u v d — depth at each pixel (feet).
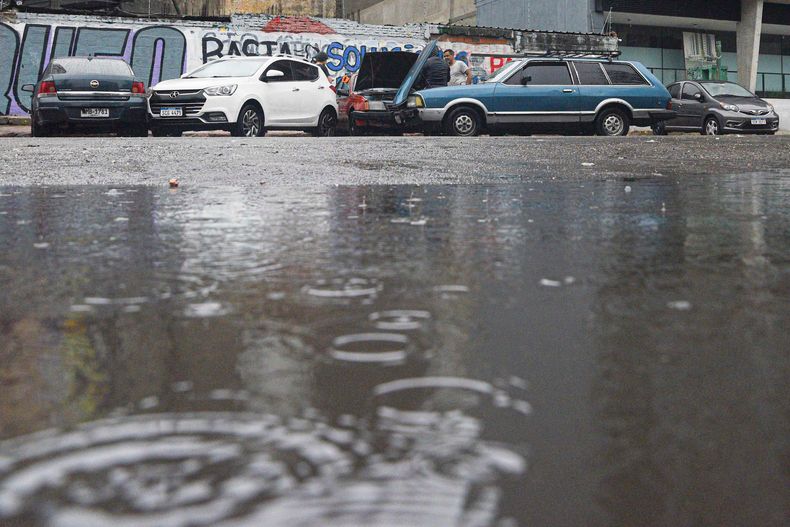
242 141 31.19
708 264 6.52
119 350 3.85
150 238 8.02
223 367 3.50
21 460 2.29
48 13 65.98
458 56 77.87
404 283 5.63
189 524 1.88
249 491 2.07
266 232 8.43
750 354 3.81
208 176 16.40
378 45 75.46
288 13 86.53
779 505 2.19
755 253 7.11
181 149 25.62
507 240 7.87
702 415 2.92
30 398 3.07
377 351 3.78
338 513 1.98
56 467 2.21
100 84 41.42
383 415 2.80
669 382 3.34
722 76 99.76
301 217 9.79
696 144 30.27
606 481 2.31
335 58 74.13
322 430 2.60
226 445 2.42
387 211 10.48
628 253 7.07
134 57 68.39
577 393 3.15
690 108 64.13
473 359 3.65
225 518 1.92
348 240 7.84
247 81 44.52
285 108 46.37
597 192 13.41
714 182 15.56
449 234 8.29
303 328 4.27
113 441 2.46
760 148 27.81
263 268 6.28
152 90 43.45
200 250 7.22
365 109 52.70
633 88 47.75
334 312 4.68
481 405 2.96
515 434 2.65
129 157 21.97
